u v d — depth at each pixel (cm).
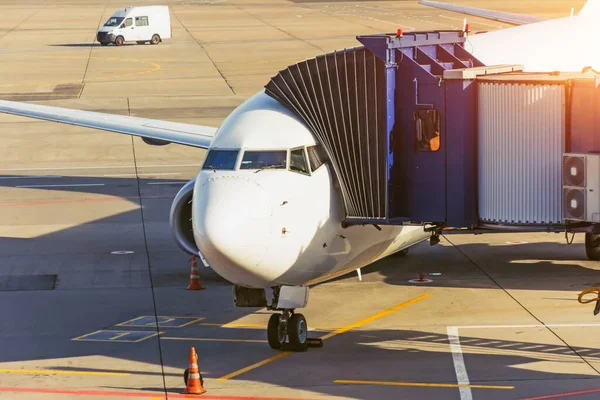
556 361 7325
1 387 6981
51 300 9375
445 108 7831
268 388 6850
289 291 7762
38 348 7931
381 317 8712
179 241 9544
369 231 8331
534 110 7769
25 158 17688
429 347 7775
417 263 10738
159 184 15312
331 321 8631
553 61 10950
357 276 10231
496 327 8288
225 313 8938
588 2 12669
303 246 7494
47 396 6781
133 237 11962
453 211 7888
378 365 7338
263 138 7669
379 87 7788
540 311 8738
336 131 7862
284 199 7356
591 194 7481
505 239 11819
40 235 12094
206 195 7312
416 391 6706
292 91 8106
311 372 7206
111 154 17988
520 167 7850
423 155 7931
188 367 7394
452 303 9100
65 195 14550
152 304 9244
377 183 7869
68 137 19562
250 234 7069
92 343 8062
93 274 10312
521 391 6650
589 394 6550
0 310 9044
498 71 8394
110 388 6931
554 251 11138
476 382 6875
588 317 8500
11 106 13288
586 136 7631
